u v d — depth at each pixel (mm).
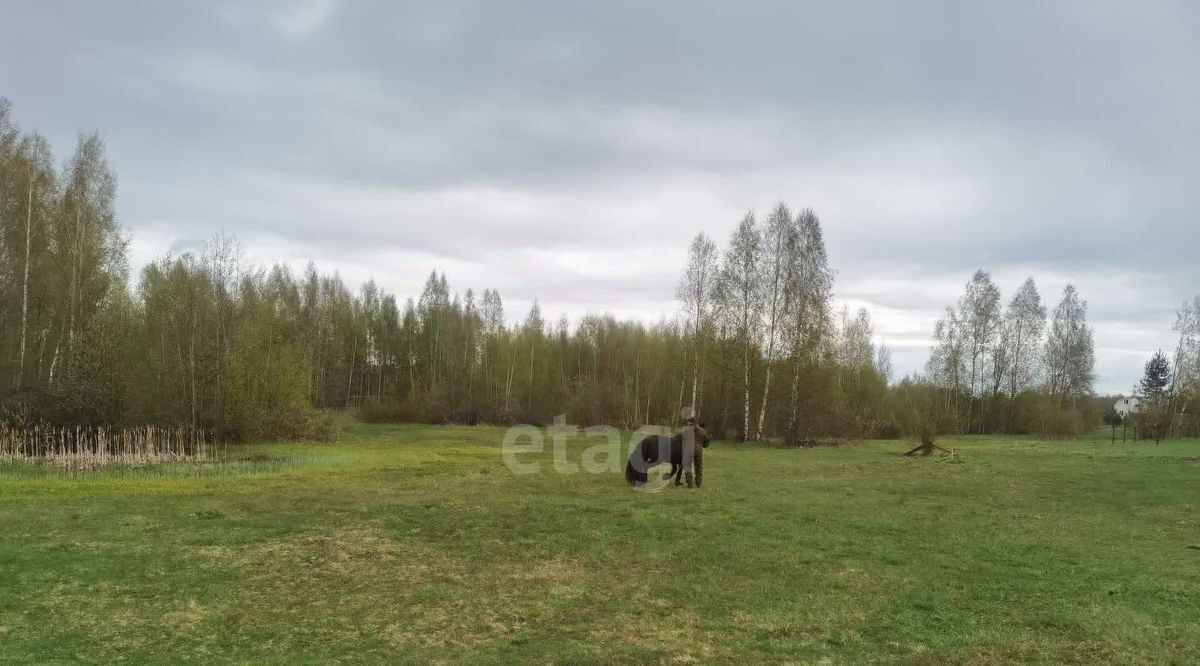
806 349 42750
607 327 70500
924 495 18156
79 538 11391
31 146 34625
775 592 9203
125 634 7301
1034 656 7020
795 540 12266
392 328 77562
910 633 7672
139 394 29000
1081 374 67750
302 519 13422
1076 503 16969
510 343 67000
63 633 7266
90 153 35594
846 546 11859
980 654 7062
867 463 27797
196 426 30469
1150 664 6848
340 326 73312
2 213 32500
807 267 44312
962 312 68250
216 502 15273
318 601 8609
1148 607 8648
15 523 12492
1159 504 16844
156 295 31500
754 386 45812
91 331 30766
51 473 20547
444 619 8023
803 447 39844
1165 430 52562
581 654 6941
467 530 12734
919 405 64375
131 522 12758
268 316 37281
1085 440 52844
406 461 25750
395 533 12398
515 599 8836
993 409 66625
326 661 6676
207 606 8297
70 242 34625
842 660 6836
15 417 26062
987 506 16406
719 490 18578
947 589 9391
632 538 12281
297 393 36031
